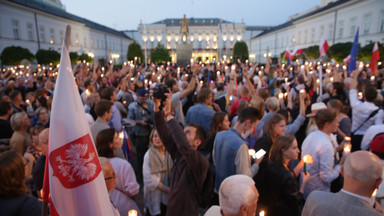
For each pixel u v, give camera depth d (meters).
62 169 1.28
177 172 2.24
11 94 5.22
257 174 2.46
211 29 69.88
